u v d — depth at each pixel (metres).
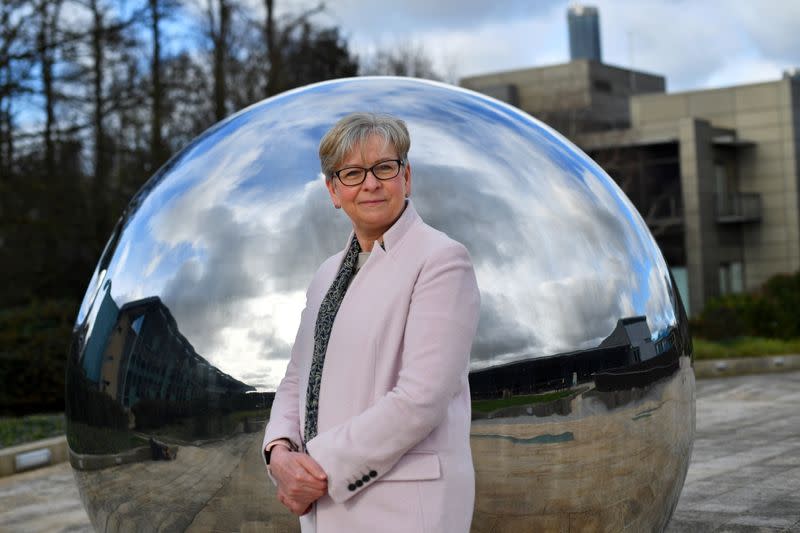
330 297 2.14
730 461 6.22
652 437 2.85
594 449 2.65
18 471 6.86
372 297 2.04
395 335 2.00
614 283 2.76
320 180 2.69
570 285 2.64
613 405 2.68
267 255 2.63
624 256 2.84
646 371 2.79
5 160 16.38
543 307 2.58
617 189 3.16
